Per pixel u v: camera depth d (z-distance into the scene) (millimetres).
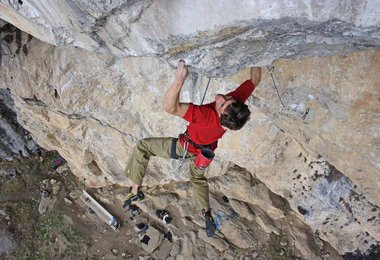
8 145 13703
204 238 12945
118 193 13711
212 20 3584
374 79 5387
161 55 4410
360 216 10836
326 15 3174
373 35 3477
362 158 7145
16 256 12883
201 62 4438
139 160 5164
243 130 9422
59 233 13156
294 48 4250
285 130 8172
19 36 9359
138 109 9852
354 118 6129
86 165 12672
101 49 4871
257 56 4410
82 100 9812
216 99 4078
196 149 4527
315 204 11430
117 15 3852
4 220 13234
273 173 11039
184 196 13422
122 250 13047
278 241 12945
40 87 9820
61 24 4430
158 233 13055
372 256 12148
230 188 12781
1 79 10188
